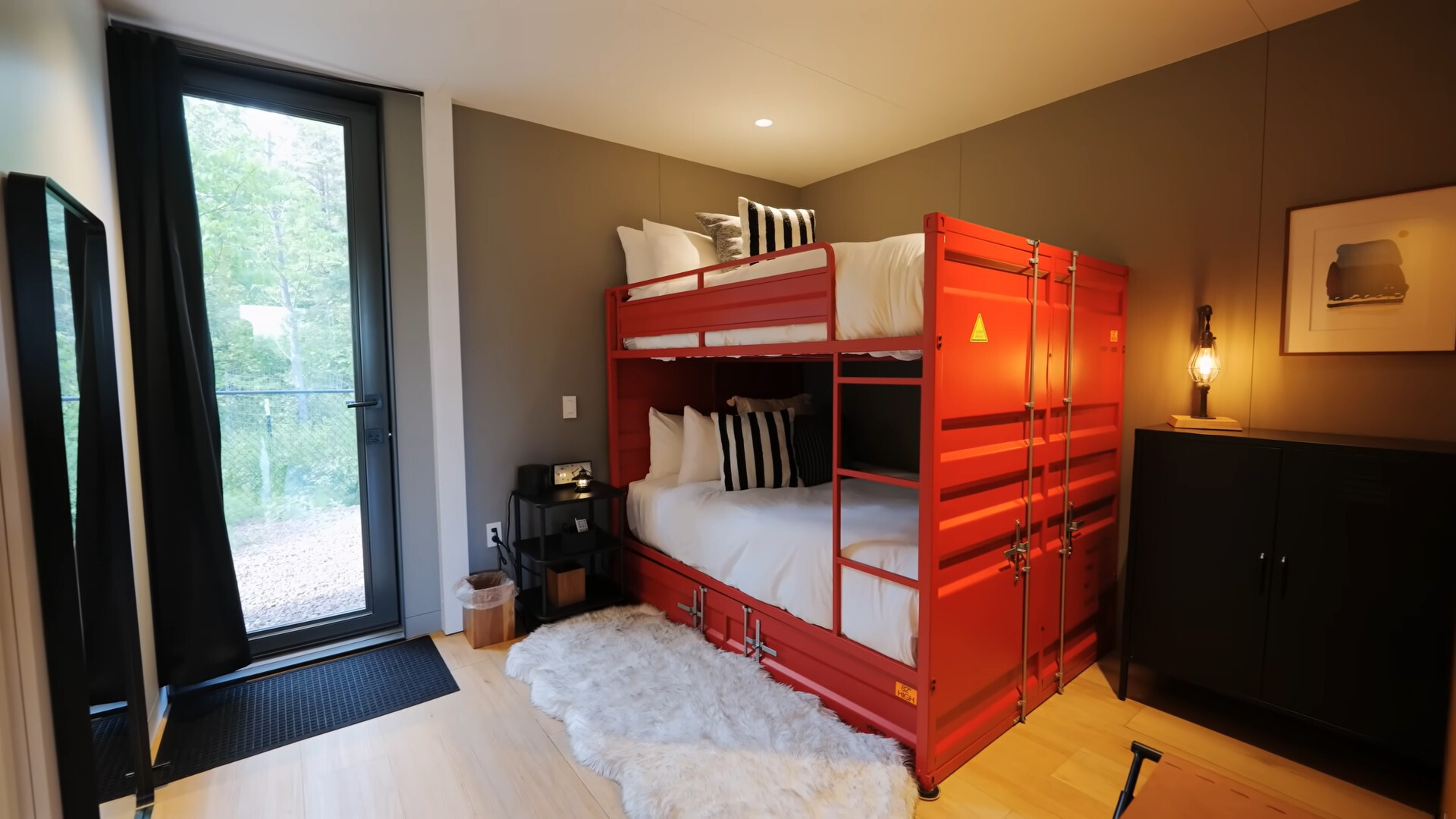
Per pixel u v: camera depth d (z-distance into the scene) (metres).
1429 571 1.70
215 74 2.44
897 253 1.89
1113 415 2.62
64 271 1.56
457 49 2.35
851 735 1.97
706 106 2.87
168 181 2.21
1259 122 2.24
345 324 2.76
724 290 2.49
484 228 2.96
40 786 1.28
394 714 2.25
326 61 2.43
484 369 3.00
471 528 3.01
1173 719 2.21
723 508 2.66
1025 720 2.20
